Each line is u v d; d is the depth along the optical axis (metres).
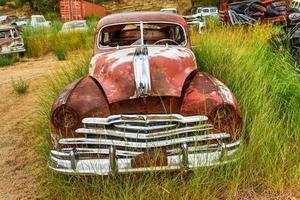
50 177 4.02
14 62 15.29
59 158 3.78
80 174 3.71
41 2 48.66
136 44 5.34
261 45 6.64
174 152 3.72
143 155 3.72
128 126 3.74
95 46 5.33
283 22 13.48
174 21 5.36
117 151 3.74
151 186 3.75
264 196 3.75
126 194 3.63
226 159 3.71
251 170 3.94
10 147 5.36
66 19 40.22
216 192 3.77
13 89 8.48
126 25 5.40
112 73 4.16
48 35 18.47
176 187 3.75
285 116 4.77
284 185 3.89
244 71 5.38
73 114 3.75
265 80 5.14
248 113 4.44
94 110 3.81
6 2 51.38
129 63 4.23
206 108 3.74
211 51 6.14
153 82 3.98
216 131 3.75
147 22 5.38
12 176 4.52
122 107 3.94
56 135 3.79
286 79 5.21
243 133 4.00
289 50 6.61
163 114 3.78
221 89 3.94
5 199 4.03
